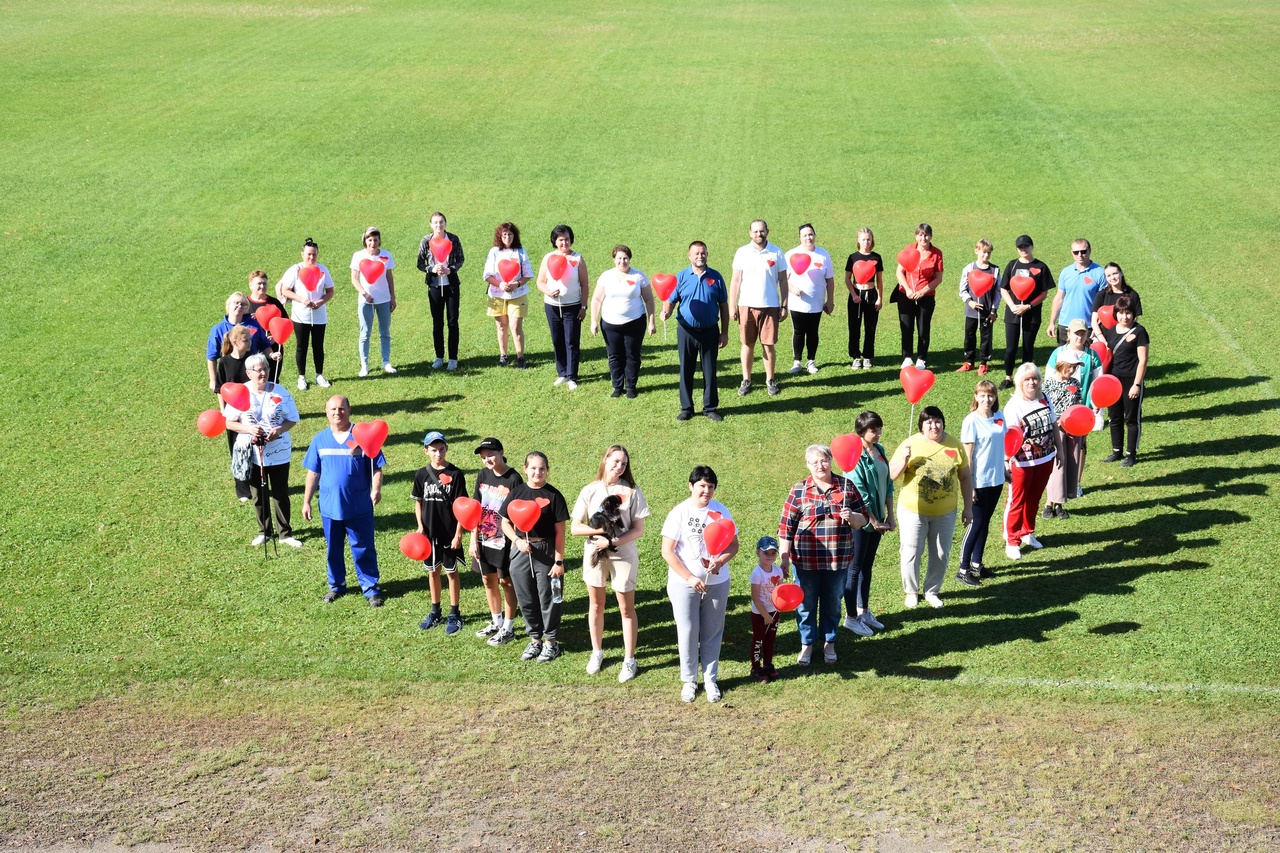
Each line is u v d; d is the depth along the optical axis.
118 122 25.30
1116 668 8.70
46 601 9.78
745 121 25.45
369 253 14.06
